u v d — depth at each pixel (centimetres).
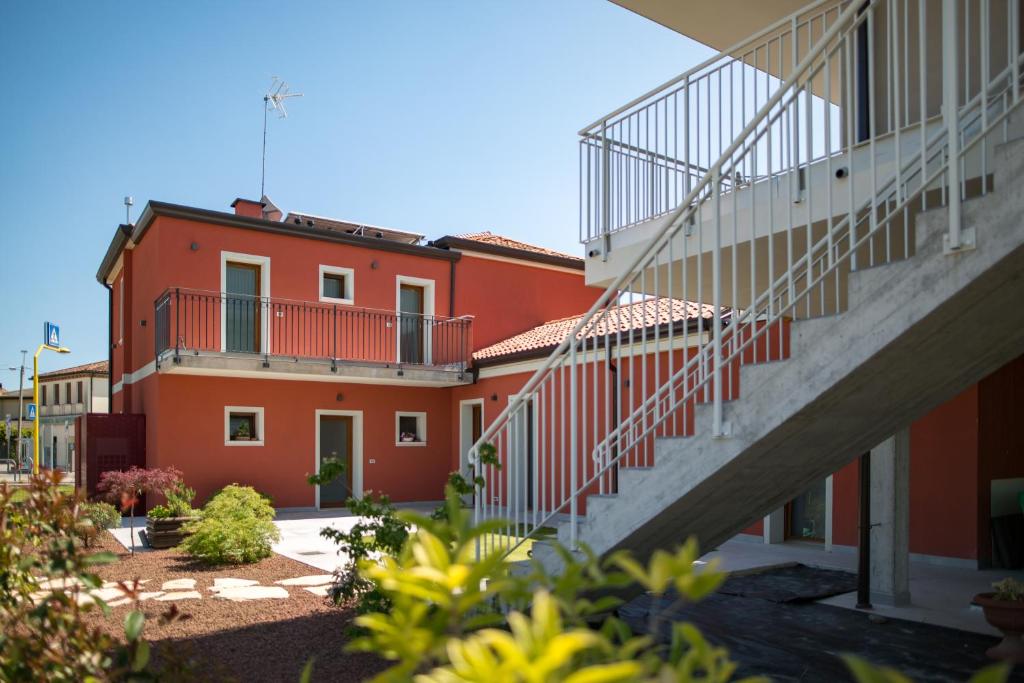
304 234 1551
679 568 102
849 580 818
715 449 447
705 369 484
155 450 1401
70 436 3834
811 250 462
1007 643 537
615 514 501
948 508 920
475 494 601
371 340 1630
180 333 1408
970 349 422
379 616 119
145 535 1138
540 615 100
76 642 246
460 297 1773
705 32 893
